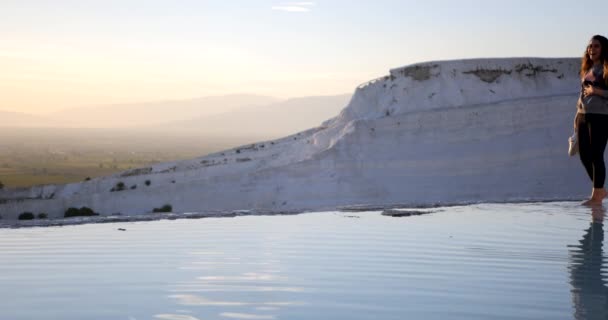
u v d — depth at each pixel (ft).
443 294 14.43
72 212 86.17
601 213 28.94
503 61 112.68
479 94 109.91
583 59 30.60
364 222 26.91
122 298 14.35
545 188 84.99
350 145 94.68
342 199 85.51
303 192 87.35
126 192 90.79
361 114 114.01
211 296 14.47
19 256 19.58
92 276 16.65
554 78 111.55
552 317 12.55
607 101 30.04
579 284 15.29
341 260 18.48
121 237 23.40
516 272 16.66
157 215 29.35
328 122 126.31
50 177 549.95
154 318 12.76
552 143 92.89
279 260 18.63
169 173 115.65
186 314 13.02
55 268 17.70
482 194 84.74
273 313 13.03
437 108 104.88
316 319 12.61
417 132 97.09
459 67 112.78
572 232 23.43
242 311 13.20
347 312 13.05
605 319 12.41
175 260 18.75
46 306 13.74
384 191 86.63
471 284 15.37
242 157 122.11
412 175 89.30
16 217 87.86
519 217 28.02
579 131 30.94
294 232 24.27
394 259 18.58
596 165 30.96
